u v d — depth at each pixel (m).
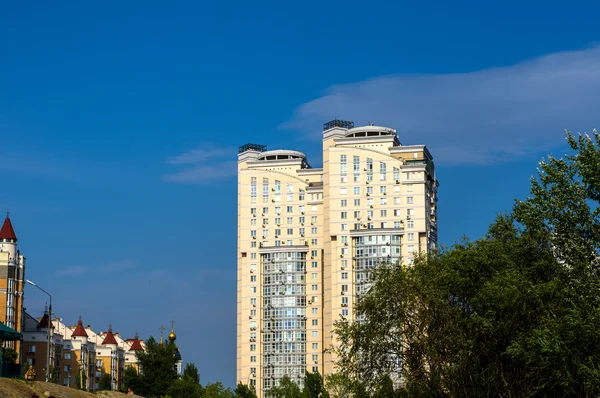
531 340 73.75
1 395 97.44
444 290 86.31
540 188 85.31
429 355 82.50
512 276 81.94
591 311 73.62
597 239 81.81
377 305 87.38
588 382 69.75
